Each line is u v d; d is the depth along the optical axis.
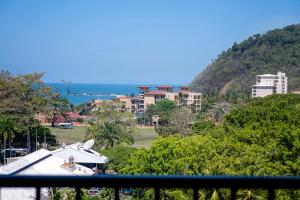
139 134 97.44
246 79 180.00
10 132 61.97
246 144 29.30
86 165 46.53
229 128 38.56
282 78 156.62
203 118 87.44
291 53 182.62
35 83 72.00
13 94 69.25
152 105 123.31
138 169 28.11
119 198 2.02
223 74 190.12
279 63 180.00
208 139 29.45
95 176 1.99
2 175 1.96
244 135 31.09
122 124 64.31
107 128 62.97
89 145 51.44
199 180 2.02
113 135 63.03
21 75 71.62
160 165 27.81
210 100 129.12
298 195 19.23
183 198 18.06
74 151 46.00
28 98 70.19
